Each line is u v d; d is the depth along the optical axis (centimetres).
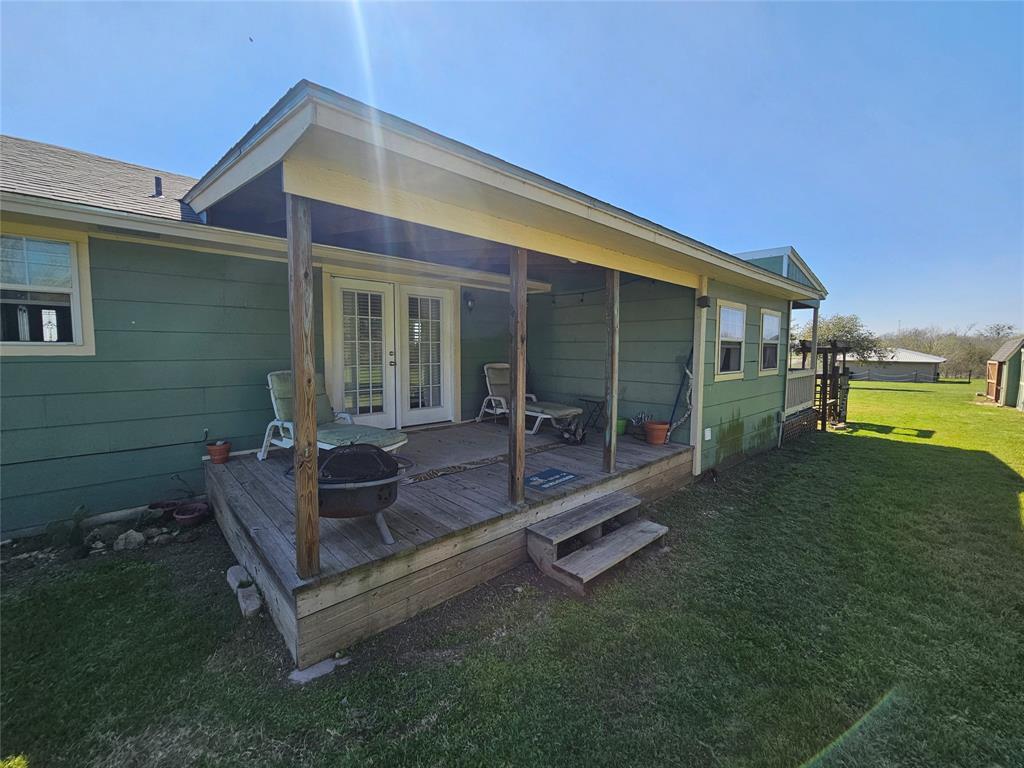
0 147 400
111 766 155
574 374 607
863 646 224
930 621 246
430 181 215
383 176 208
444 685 194
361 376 506
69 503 340
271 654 209
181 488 386
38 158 405
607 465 388
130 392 360
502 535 288
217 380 400
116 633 223
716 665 210
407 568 237
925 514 411
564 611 251
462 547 264
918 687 196
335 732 170
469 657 212
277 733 169
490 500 312
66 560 295
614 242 345
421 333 563
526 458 432
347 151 180
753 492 473
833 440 775
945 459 627
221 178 263
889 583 286
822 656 217
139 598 253
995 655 218
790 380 769
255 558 248
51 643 215
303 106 161
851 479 524
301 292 195
